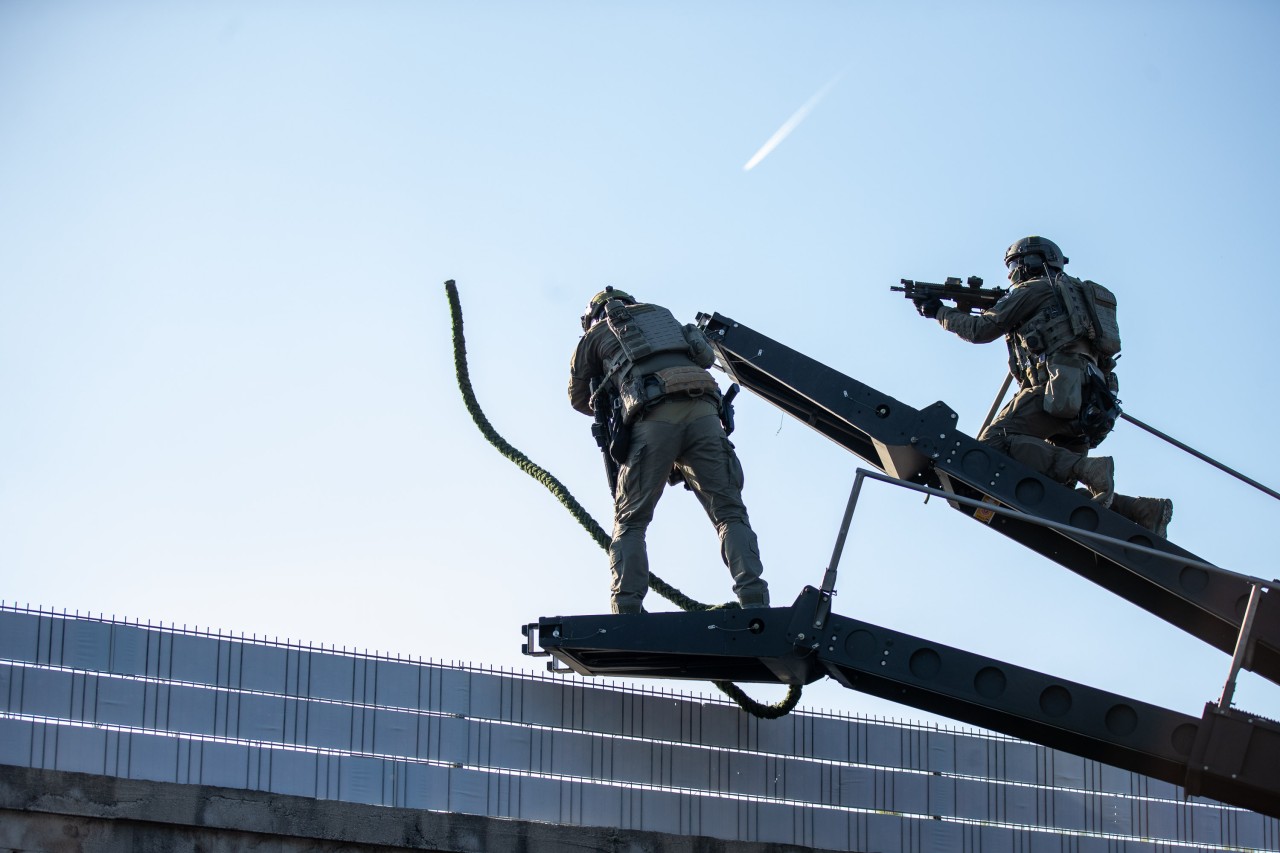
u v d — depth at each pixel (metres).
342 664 10.02
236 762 9.55
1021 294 11.91
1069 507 11.44
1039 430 11.91
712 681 10.90
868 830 11.27
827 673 10.58
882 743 11.52
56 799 8.81
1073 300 11.82
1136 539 11.30
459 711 10.28
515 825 9.96
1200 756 9.84
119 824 8.94
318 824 9.39
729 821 10.86
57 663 9.27
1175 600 11.82
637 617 10.36
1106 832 12.07
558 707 10.59
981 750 11.82
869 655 10.17
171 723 9.46
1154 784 12.32
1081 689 10.09
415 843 9.62
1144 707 10.04
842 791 11.28
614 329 11.36
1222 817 12.51
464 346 13.15
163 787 9.06
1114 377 12.01
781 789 11.10
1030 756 11.98
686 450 11.20
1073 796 12.03
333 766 9.81
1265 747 9.79
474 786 10.16
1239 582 11.02
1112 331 11.84
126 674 9.42
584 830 10.17
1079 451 12.03
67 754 9.14
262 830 9.23
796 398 12.55
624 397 11.16
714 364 12.05
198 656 9.63
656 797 10.68
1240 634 10.05
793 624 10.19
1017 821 11.80
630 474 11.10
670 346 11.24
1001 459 11.55
